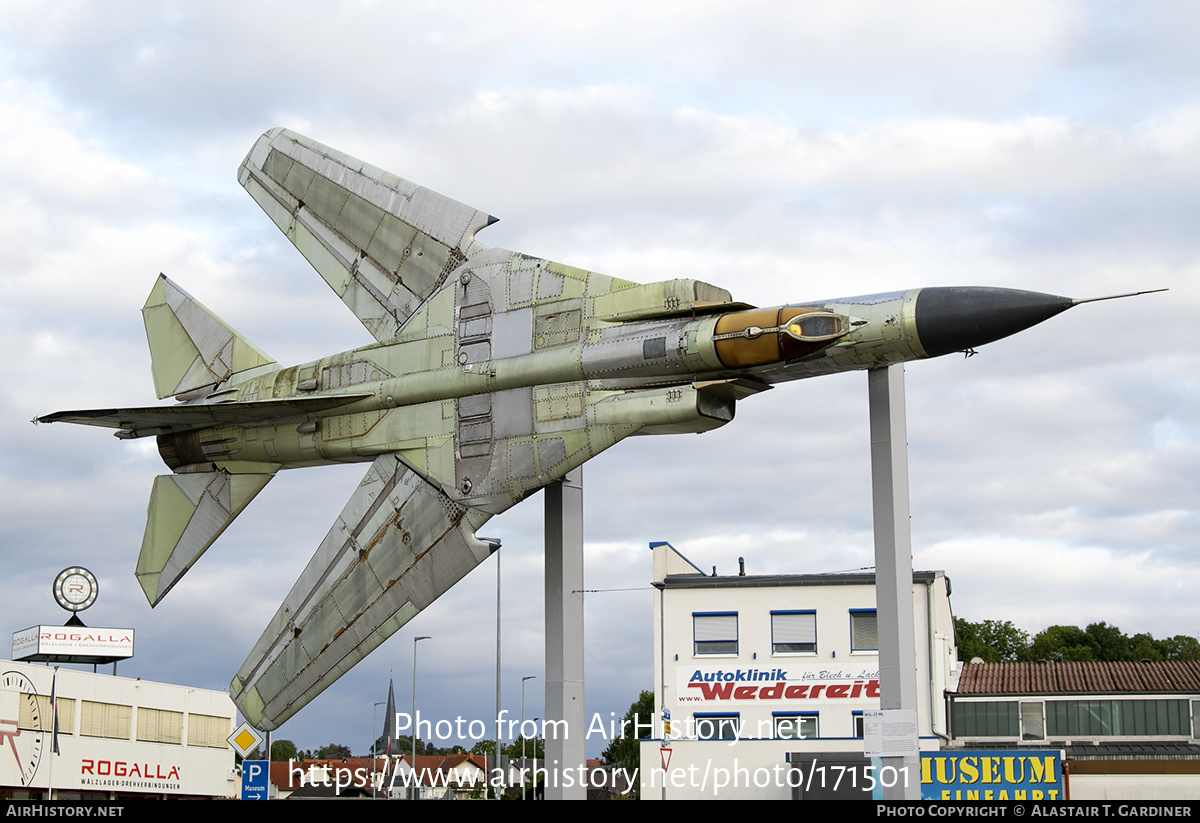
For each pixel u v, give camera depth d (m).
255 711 20.14
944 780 26.39
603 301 17.31
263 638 20.25
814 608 35.72
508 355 18.14
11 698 35.09
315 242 21.59
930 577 34.56
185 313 23.80
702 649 36.22
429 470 18.78
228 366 22.81
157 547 22.72
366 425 19.78
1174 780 27.88
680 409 16.22
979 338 14.93
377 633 18.94
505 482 17.84
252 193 22.91
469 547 18.19
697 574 41.16
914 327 15.04
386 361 19.83
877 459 15.74
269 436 21.09
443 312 19.20
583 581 18.14
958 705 35.28
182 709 42.97
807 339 15.37
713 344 15.95
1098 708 34.28
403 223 20.20
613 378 16.98
